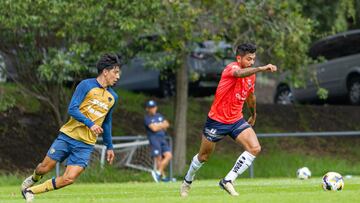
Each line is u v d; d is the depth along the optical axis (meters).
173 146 67.00
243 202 26.92
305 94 83.25
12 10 56.16
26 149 68.75
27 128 71.19
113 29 59.16
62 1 56.31
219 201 27.42
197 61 73.12
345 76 79.19
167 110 79.88
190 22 60.38
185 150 67.50
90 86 29.69
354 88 78.75
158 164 61.72
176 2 59.28
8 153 67.50
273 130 78.94
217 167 69.88
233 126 31.64
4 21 56.78
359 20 76.44
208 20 62.84
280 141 77.56
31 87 64.31
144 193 38.19
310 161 72.06
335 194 30.19
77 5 56.84
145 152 63.59
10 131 70.19
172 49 61.66
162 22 60.50
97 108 29.81
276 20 63.38
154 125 61.72
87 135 29.81
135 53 62.72
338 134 64.31
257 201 27.17
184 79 67.31
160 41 61.81
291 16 63.28
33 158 68.00
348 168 70.12
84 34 58.50
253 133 31.69
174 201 27.73
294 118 81.88
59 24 58.56
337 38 79.31
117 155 62.78
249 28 64.12
